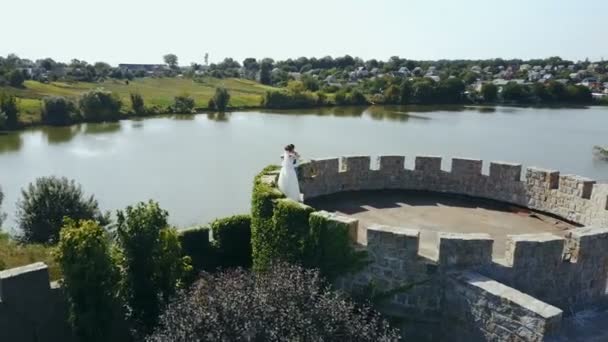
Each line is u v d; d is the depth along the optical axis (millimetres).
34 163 57344
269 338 9562
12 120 81562
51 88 118750
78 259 11344
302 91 127125
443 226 15742
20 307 11508
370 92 137625
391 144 71562
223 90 111875
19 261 17125
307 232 13477
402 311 12367
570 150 70375
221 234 17594
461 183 19094
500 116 106812
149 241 12719
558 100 136250
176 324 10070
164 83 153750
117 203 43000
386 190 19609
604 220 15422
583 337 11273
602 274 12750
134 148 67062
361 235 14484
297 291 10367
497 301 10578
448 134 81375
